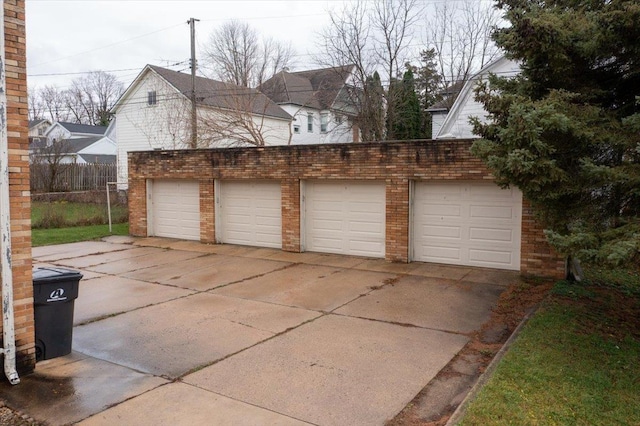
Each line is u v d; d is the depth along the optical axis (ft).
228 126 74.59
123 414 14.15
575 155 20.20
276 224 44.11
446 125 57.77
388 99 92.79
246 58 107.55
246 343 20.15
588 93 20.94
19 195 16.81
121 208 71.97
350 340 20.36
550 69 21.61
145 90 92.02
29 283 17.20
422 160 35.22
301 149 40.88
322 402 14.78
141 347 19.81
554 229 21.30
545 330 19.57
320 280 31.86
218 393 15.47
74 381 16.52
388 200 36.91
